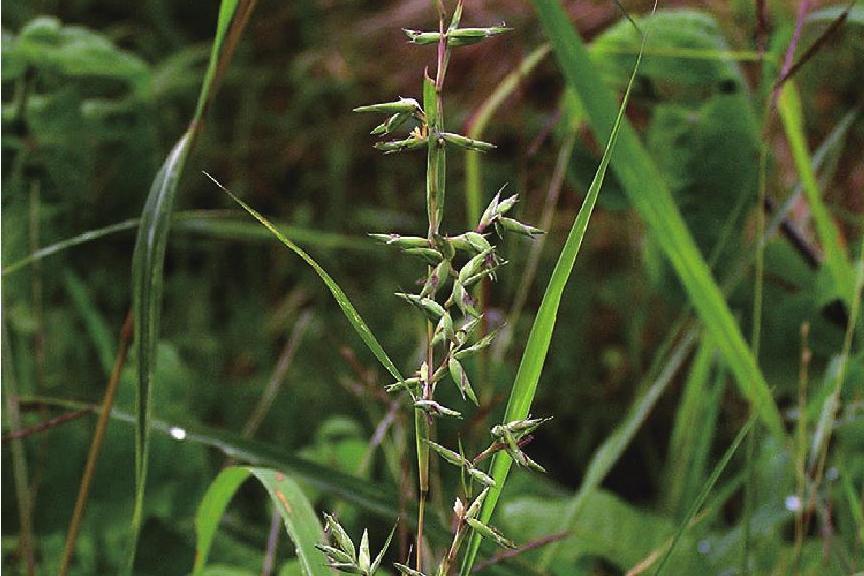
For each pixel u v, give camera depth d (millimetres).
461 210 1690
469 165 694
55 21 721
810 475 584
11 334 927
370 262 1678
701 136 708
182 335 1507
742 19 857
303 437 1343
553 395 1457
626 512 677
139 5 1891
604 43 668
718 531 845
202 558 521
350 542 400
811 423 733
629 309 1441
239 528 758
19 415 610
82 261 1278
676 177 721
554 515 678
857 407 650
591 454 1389
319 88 1801
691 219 729
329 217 1717
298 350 1481
